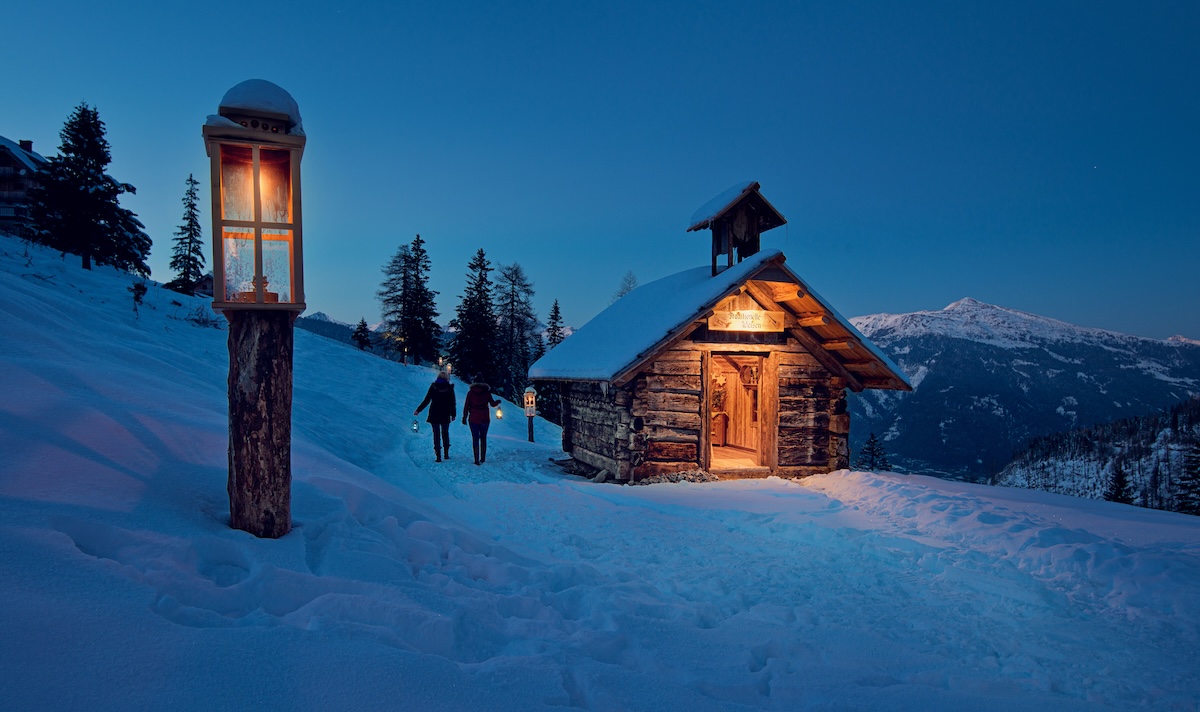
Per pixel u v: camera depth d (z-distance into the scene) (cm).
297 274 411
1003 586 527
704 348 1225
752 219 1336
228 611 296
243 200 402
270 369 407
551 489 1032
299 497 502
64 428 450
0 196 3944
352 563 386
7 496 334
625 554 625
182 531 371
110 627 236
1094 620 462
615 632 353
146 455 466
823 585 536
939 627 441
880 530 738
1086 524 772
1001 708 310
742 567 585
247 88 403
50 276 2167
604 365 1200
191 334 2067
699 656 344
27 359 605
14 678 195
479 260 4862
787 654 368
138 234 3606
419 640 290
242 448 402
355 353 3161
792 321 1273
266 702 213
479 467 1320
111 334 1267
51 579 259
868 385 1299
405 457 1369
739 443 1700
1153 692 348
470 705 233
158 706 199
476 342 4756
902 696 312
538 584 452
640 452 1189
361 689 228
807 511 857
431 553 469
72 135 2933
